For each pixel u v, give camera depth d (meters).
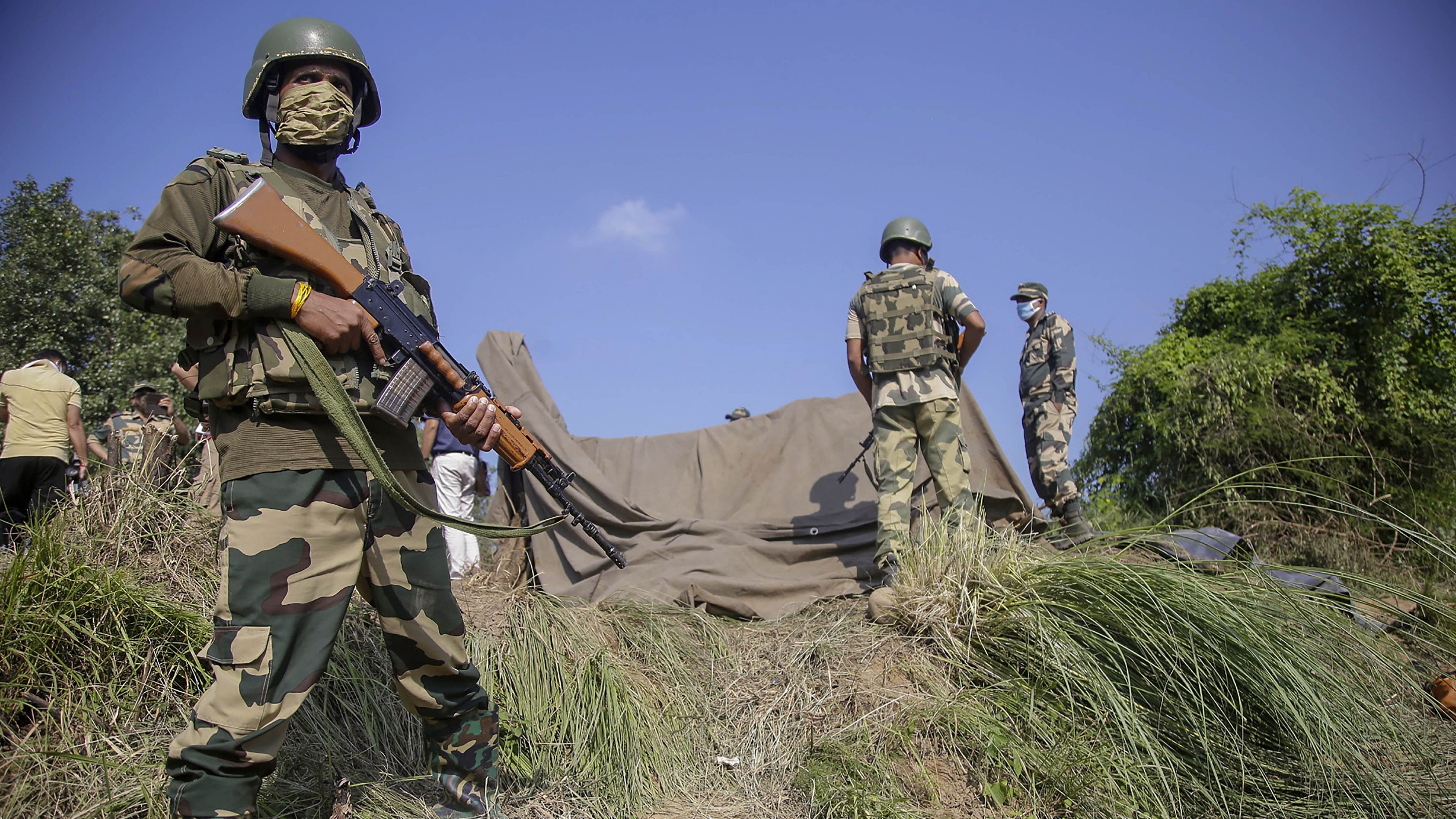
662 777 3.51
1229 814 3.28
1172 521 7.32
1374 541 6.08
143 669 3.09
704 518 5.60
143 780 2.68
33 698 2.84
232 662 2.28
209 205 2.50
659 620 4.41
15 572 2.97
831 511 5.36
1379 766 3.38
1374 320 8.31
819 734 3.63
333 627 2.43
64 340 15.24
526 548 4.97
